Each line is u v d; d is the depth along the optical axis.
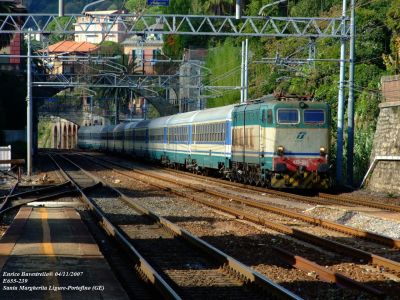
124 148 187.12
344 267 33.91
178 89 186.00
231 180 92.62
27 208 54.53
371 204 60.94
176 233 44.53
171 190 79.88
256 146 78.88
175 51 192.25
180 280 30.88
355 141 97.25
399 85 81.94
